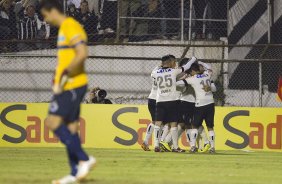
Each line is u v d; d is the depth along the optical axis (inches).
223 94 2096.5
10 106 1884.8
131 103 2062.0
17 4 2108.8
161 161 1381.6
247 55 2138.3
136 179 954.1
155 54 2100.1
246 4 2176.4
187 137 1775.3
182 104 1750.7
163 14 2153.1
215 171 1156.5
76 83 795.4
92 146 1892.2
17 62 2032.5
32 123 1883.6
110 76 2059.5
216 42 2135.8
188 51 2112.5
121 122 1895.9
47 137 1883.6
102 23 2122.3
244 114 1904.5
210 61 1957.4
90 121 1895.9
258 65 2106.3
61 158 1430.9
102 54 2094.0
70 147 804.6
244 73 2106.3
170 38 2142.0
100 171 1100.5
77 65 778.2
